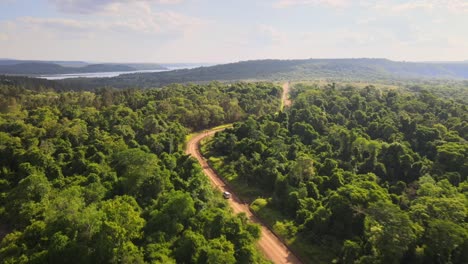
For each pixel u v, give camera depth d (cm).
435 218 6825
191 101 17938
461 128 13275
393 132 13125
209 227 6619
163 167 9288
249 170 10588
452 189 8462
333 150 12125
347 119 15338
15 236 6172
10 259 5562
